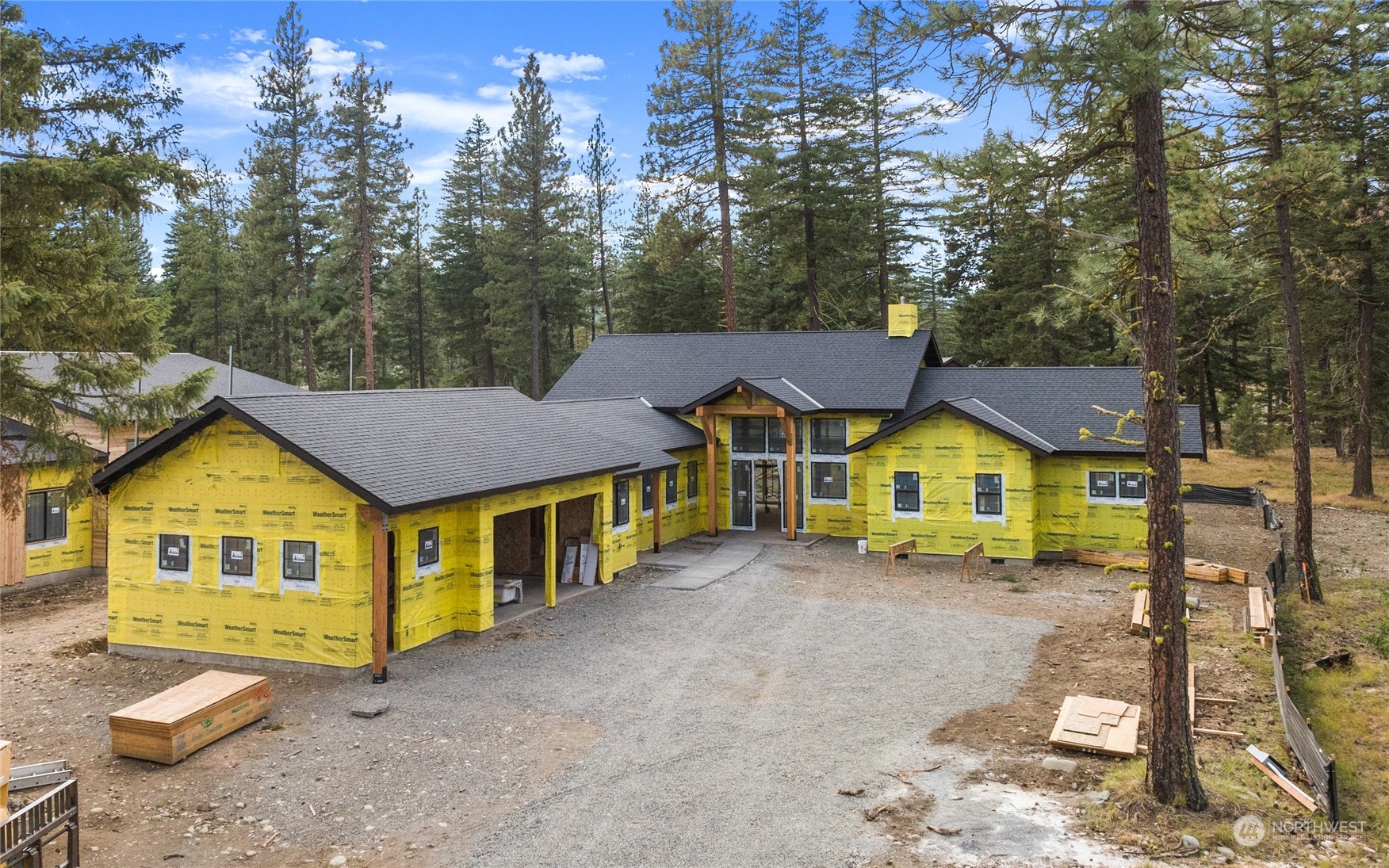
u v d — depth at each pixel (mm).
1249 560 22703
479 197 58531
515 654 15297
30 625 17656
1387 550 24125
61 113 13820
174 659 15219
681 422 28719
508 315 49156
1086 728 11062
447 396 19328
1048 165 9664
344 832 9195
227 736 11734
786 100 37844
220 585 14922
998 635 16188
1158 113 9195
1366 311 31844
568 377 32312
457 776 10477
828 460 27000
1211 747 10953
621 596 19469
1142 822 8938
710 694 13234
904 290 50531
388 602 15336
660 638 16203
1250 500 32688
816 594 19672
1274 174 16016
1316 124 16562
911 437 23594
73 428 23078
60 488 21469
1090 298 10250
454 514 16453
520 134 48844
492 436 18188
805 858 8398
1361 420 32531
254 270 50531
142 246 61188
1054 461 23625
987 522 22844
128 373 14305
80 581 21812
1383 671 14047
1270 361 48344
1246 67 14305
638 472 21656
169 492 15242
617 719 12234
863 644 15695
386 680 13922
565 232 50938
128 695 13438
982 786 9961
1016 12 8789
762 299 47031
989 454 22766
